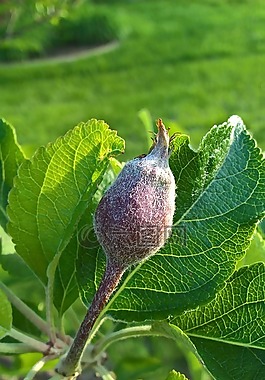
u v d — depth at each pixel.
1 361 0.23
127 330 0.13
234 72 1.06
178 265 0.12
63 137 0.12
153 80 1.08
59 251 0.13
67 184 0.13
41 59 1.20
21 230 0.13
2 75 1.11
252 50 1.16
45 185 0.13
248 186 0.12
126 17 1.38
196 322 0.12
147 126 0.18
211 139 0.12
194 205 0.12
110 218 0.10
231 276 0.12
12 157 0.16
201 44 1.22
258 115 0.90
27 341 0.13
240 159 0.12
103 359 0.14
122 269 0.11
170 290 0.12
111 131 0.12
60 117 0.97
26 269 0.17
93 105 1.00
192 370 0.20
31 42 1.18
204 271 0.12
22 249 0.13
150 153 0.10
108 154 0.12
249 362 0.12
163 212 0.10
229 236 0.12
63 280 0.14
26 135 0.91
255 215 0.12
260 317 0.12
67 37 1.28
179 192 0.12
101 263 0.13
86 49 1.27
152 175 0.10
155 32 1.32
